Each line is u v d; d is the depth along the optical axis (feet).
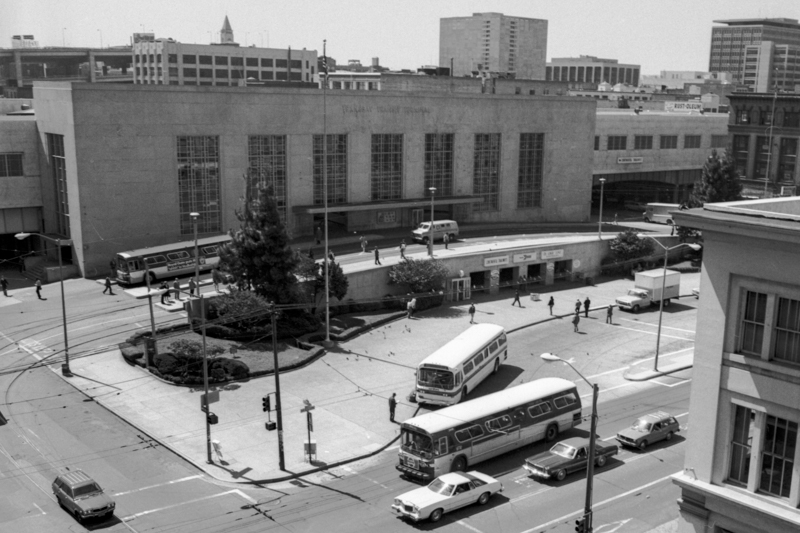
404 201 336.70
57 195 287.07
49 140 284.20
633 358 217.97
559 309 267.80
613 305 273.13
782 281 78.23
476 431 149.18
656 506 134.92
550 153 381.40
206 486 141.90
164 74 653.30
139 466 149.07
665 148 463.01
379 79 520.42
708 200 345.10
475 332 203.82
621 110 563.07
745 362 81.15
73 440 159.22
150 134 276.82
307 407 151.12
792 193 307.37
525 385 168.04
